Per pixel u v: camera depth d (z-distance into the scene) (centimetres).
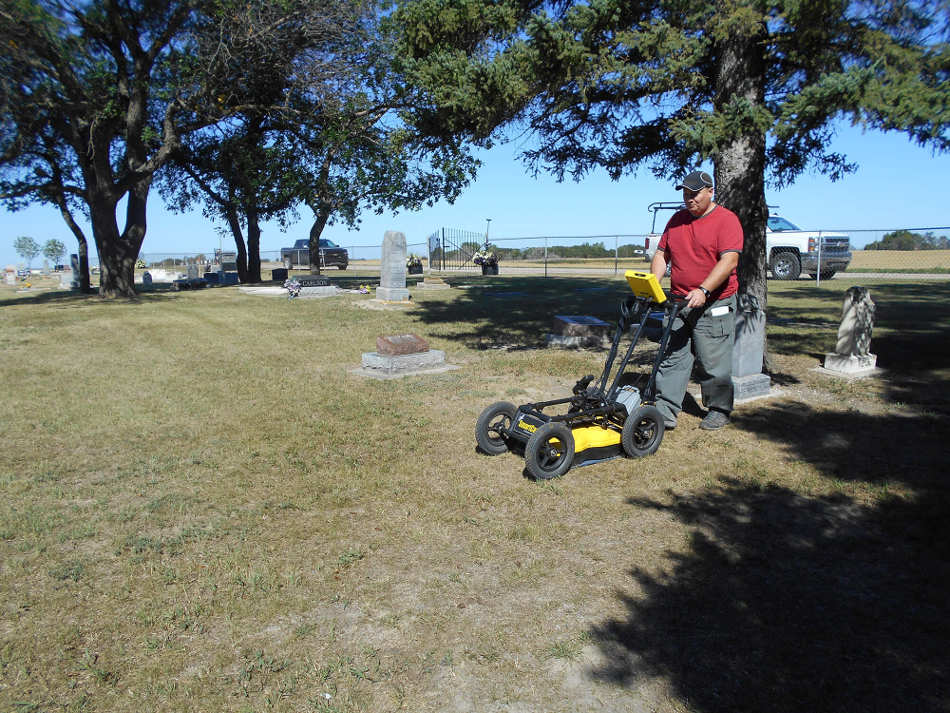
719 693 245
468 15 738
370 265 4619
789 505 411
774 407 631
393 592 313
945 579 323
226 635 281
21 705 238
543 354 899
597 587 317
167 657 266
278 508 406
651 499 421
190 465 481
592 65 665
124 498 422
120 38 1705
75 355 917
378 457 498
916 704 239
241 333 1129
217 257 3831
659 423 502
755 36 637
